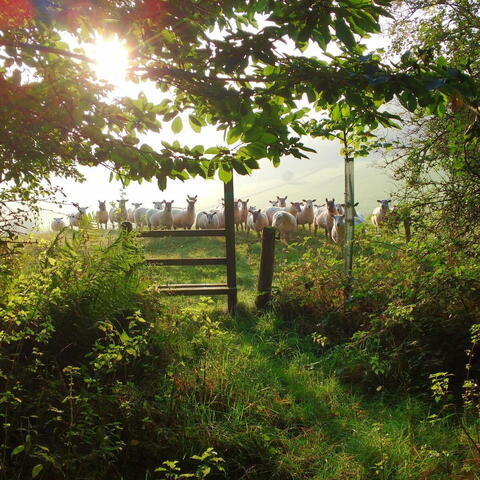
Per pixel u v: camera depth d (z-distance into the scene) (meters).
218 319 6.17
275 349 5.16
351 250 6.00
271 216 19.92
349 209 5.97
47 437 2.74
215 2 2.07
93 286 3.69
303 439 3.45
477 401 3.56
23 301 3.24
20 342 3.17
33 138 1.89
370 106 2.14
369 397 4.12
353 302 5.32
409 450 3.20
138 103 1.93
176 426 3.15
